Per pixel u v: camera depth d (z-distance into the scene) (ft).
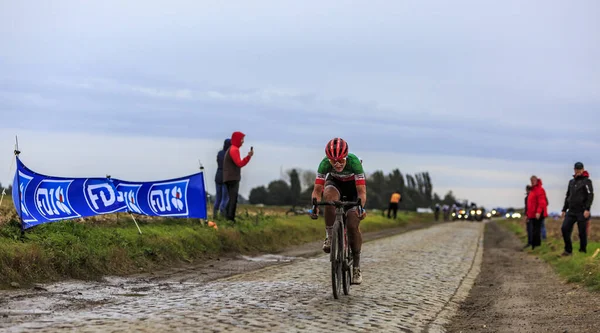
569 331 23.89
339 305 27.68
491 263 53.83
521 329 24.93
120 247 38.83
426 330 24.06
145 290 30.66
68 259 33.14
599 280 34.71
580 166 51.31
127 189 46.21
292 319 23.70
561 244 62.03
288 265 44.68
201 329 20.99
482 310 29.86
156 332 20.22
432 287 36.29
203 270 40.27
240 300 27.63
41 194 37.65
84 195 42.01
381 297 31.04
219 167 61.57
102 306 25.36
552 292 35.09
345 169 30.17
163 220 50.80
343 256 29.99
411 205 354.74
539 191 65.31
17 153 35.94
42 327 20.48
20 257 30.35
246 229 58.59
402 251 60.49
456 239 85.81
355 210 31.01
